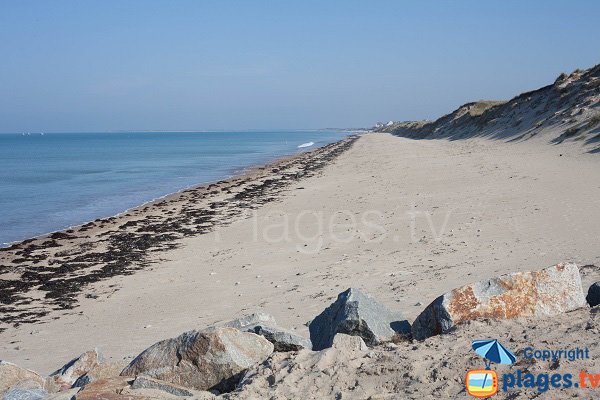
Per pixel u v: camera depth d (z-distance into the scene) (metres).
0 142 174.00
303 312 10.30
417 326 7.11
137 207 30.34
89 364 7.66
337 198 26.88
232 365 6.34
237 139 195.75
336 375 5.61
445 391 4.97
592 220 15.51
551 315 6.75
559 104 47.62
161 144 143.75
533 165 30.48
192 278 15.09
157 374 6.39
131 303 13.48
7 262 18.98
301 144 124.62
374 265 13.63
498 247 13.77
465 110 81.56
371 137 118.06
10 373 6.86
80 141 183.50
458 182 27.33
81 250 20.09
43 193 37.44
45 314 13.45
